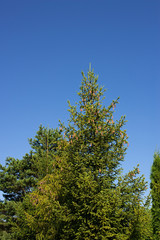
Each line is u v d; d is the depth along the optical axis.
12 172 27.69
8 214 25.78
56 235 11.56
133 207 9.95
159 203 13.27
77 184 9.91
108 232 9.34
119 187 10.12
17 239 21.11
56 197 11.80
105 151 11.13
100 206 9.48
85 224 9.73
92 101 11.88
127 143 10.84
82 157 10.73
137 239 9.73
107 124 11.15
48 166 17.77
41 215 13.09
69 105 11.65
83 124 11.30
